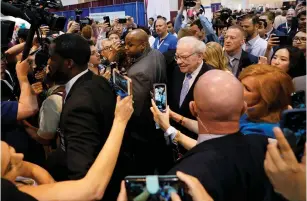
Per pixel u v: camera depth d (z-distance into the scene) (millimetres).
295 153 861
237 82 1013
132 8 8414
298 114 879
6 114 1396
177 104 2289
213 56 2484
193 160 940
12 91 1729
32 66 1840
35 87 1774
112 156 1111
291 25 3477
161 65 2619
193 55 2186
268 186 954
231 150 964
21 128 1626
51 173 1472
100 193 1056
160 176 817
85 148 1282
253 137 1071
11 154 1030
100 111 1365
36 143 1772
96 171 1067
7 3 1523
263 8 5418
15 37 2199
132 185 805
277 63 2119
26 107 1448
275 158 827
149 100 2473
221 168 925
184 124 1922
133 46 2688
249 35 3391
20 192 857
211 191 886
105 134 1398
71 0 9820
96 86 1440
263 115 1191
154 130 2416
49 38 1813
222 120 994
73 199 1010
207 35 3814
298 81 1333
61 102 1534
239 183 943
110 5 8914
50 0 1768
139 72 2510
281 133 815
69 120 1331
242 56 2916
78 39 1491
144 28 5402
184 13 5738
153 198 795
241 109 1022
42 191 1011
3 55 1576
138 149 2365
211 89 984
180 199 787
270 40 2873
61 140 1462
